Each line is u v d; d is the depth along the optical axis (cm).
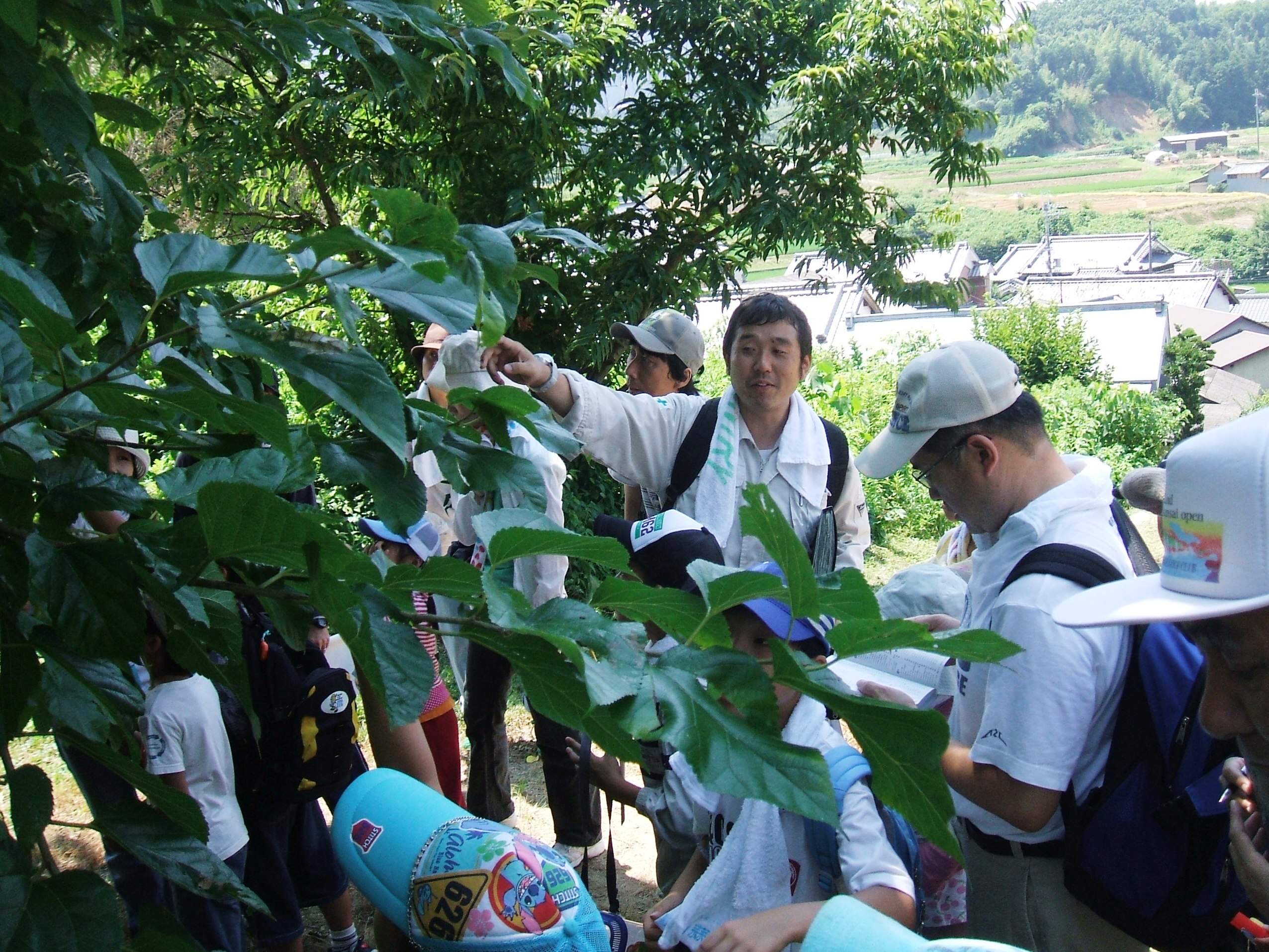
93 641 100
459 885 157
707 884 191
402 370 815
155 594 102
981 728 193
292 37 170
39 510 107
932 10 848
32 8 123
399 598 100
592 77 768
